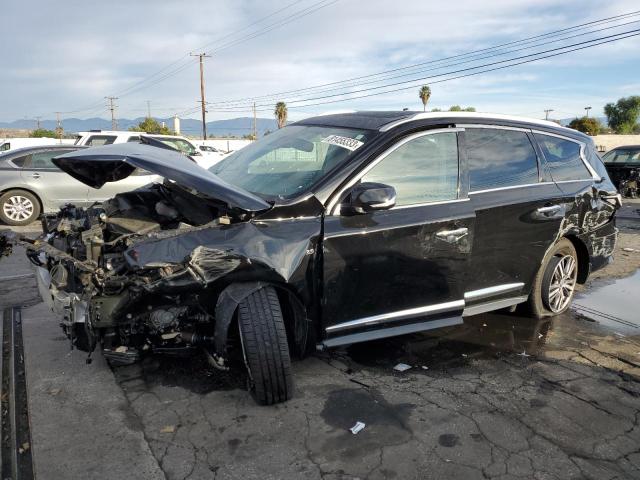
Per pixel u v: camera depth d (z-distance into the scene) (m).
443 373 3.78
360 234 3.38
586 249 5.04
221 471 2.63
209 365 3.73
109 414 3.10
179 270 2.94
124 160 3.43
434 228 3.68
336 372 3.73
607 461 2.81
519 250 4.29
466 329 4.64
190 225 3.43
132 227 3.47
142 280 2.93
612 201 5.18
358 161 3.54
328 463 2.71
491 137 4.29
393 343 4.28
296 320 3.36
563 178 4.75
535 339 4.46
